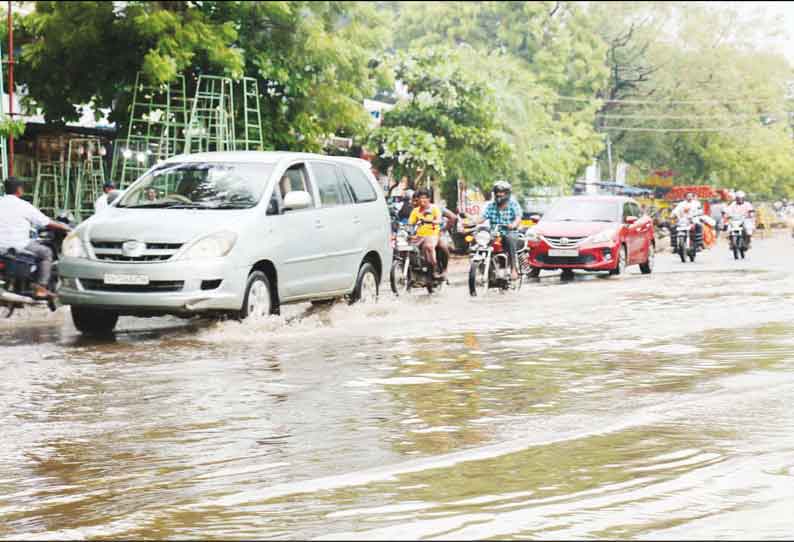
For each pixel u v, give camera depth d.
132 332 18.58
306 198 19.34
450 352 15.23
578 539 5.91
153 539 6.28
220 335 17.56
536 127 74.06
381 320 19.73
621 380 12.41
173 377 13.23
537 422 9.84
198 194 19.31
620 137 111.44
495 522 6.28
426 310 21.73
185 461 8.56
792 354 14.48
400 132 50.34
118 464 8.53
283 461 8.42
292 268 19.52
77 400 11.70
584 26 96.56
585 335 17.20
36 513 7.05
